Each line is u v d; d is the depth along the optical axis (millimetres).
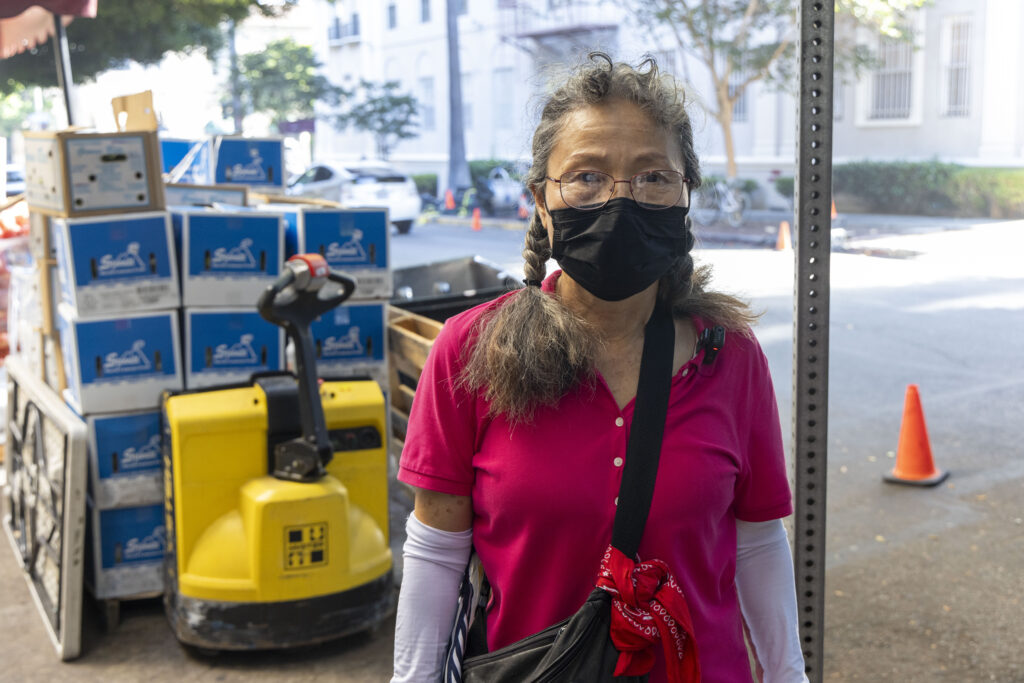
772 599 1584
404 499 4910
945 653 3609
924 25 19688
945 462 5742
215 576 3506
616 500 1389
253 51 33719
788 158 20969
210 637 3543
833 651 3650
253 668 3613
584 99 1417
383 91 33125
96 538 3875
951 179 18406
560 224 1413
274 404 3547
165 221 3828
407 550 1541
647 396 1405
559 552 1411
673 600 1354
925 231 16750
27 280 4613
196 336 3918
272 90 33156
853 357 8273
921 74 19906
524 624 1451
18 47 7480
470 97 29891
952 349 8469
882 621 3873
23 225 7383
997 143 19016
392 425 4809
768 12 20344
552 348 1388
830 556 4516
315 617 3561
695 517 1402
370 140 33500
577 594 1419
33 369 4559
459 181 27875
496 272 6504
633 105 1409
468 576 1538
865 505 5133
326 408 3670
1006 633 3738
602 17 24781
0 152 6422
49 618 3883
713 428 1438
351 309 4188
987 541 4613
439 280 6707
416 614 1514
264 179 5930
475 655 1517
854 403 6996
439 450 1480
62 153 3703
